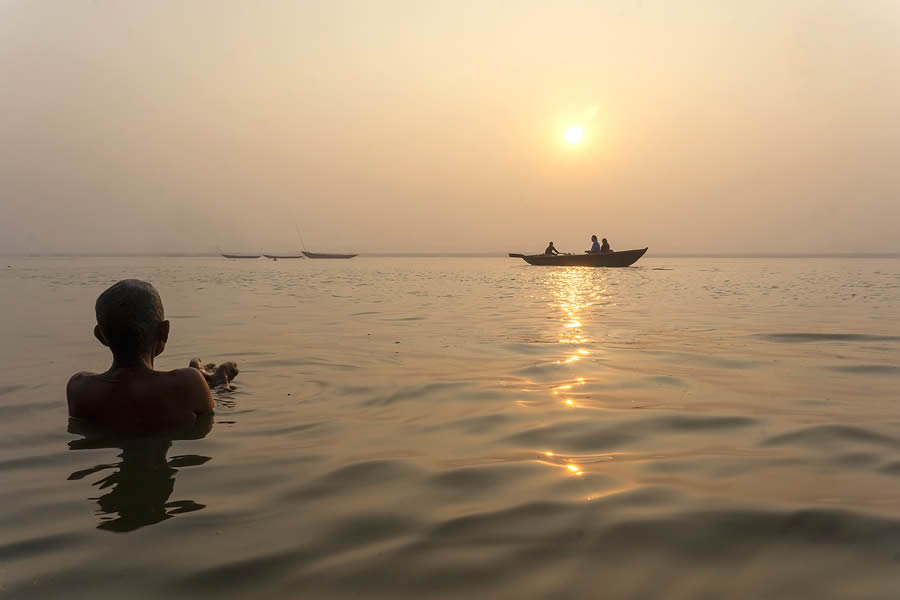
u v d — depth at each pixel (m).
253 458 2.95
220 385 4.50
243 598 1.71
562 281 22.34
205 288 17.81
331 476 2.70
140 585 1.78
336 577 1.82
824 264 58.59
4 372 5.13
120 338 3.58
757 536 2.06
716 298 13.93
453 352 6.23
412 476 2.69
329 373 5.11
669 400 4.17
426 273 31.11
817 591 1.72
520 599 1.69
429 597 1.71
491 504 2.37
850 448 3.07
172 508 2.35
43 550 2.00
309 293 15.72
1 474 2.73
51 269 34.62
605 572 1.84
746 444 3.17
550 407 3.98
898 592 1.71
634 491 2.49
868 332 7.75
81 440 3.26
